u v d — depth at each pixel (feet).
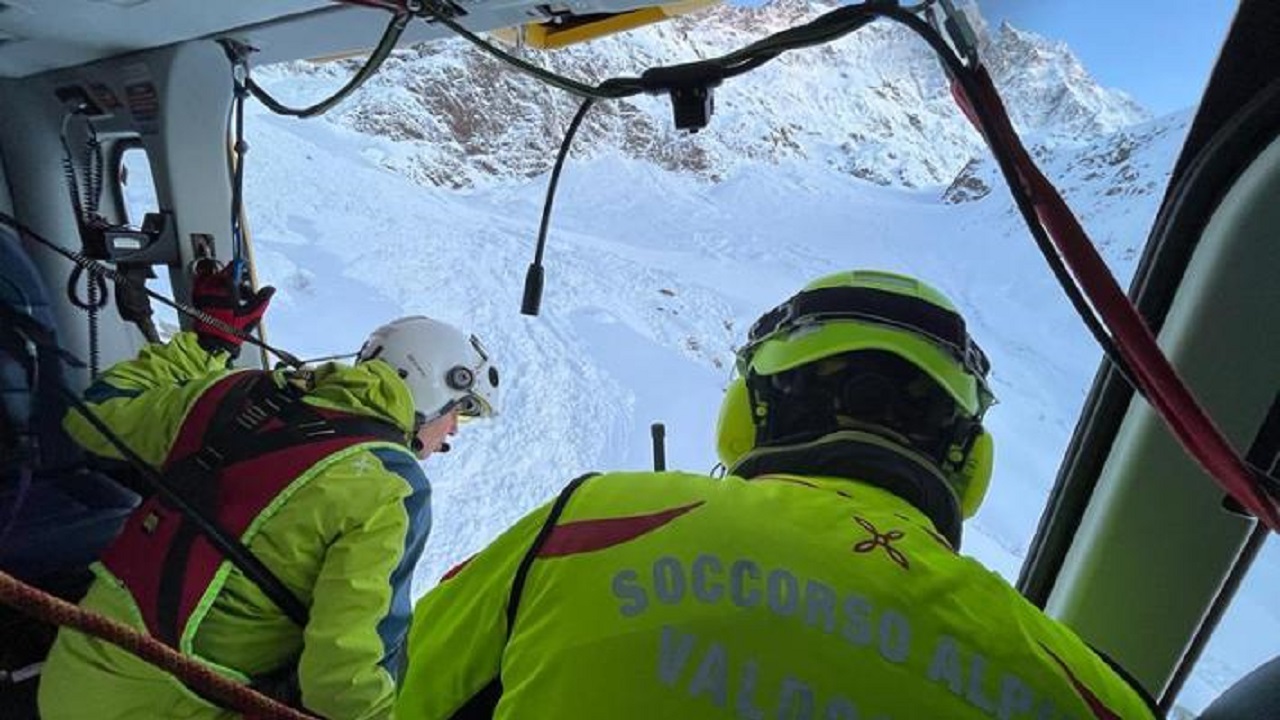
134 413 6.23
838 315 2.61
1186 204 3.99
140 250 9.20
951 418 2.55
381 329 7.38
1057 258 2.21
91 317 9.51
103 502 9.66
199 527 5.27
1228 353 3.86
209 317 8.59
